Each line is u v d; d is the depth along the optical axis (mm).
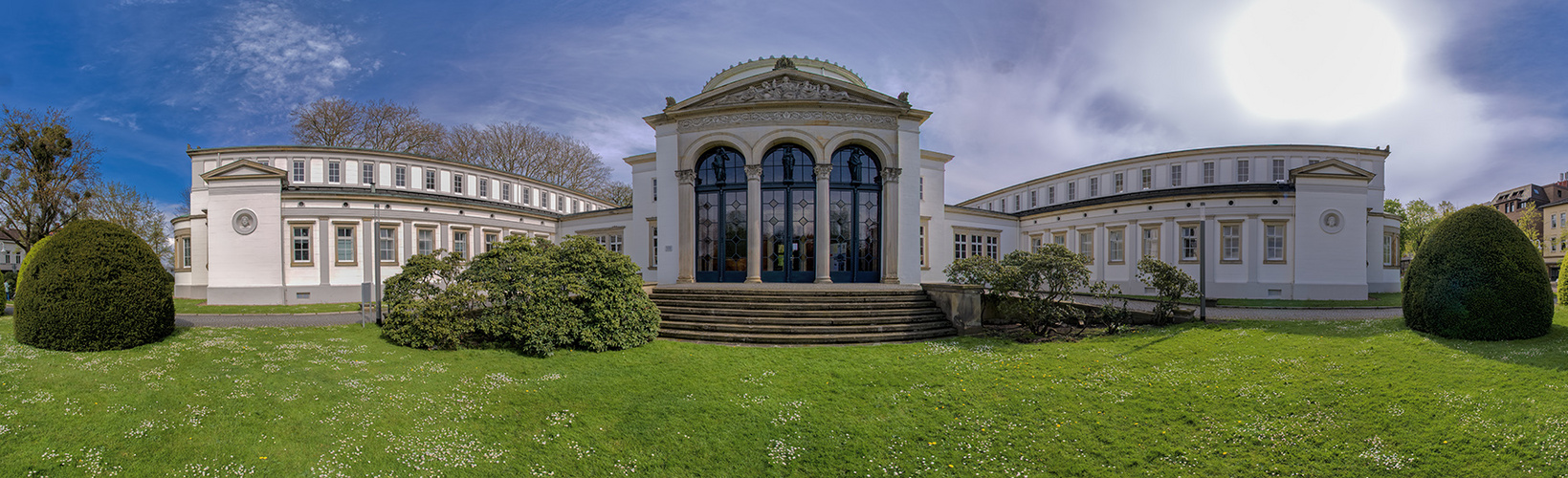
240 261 26812
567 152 53500
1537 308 11266
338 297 27656
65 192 32625
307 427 7434
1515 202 63938
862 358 12102
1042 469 6996
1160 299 16844
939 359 12008
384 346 12422
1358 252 26266
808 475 6930
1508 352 10203
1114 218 30984
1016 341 14211
